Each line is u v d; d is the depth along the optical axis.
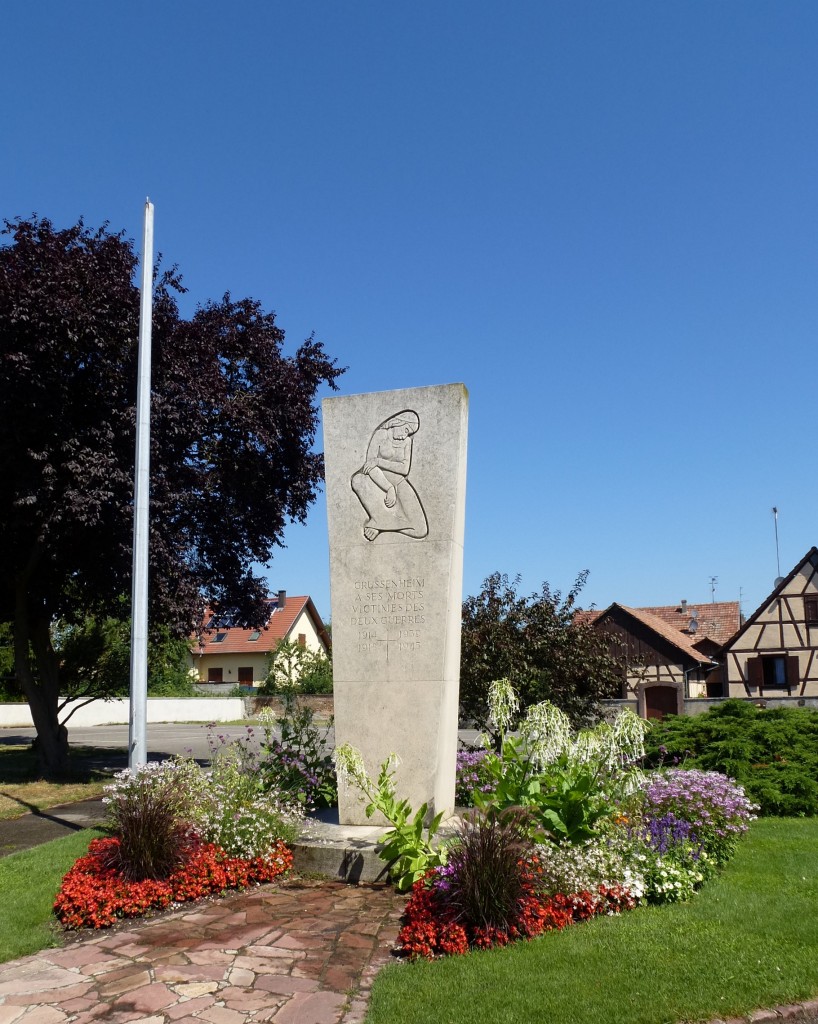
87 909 6.22
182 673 45.34
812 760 11.66
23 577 15.65
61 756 16.17
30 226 14.81
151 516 14.77
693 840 7.43
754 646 32.28
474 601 13.98
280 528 18.38
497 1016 4.41
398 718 8.49
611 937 5.52
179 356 15.74
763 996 4.62
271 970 5.24
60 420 13.94
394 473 8.90
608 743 7.12
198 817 7.63
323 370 18.45
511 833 6.00
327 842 7.67
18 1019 4.60
